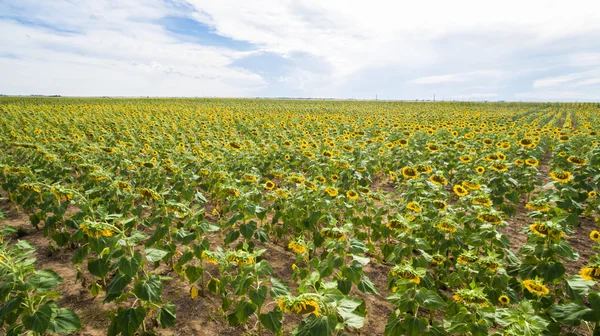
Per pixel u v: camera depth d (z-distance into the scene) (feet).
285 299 11.35
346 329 17.08
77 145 47.60
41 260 23.04
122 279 13.97
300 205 23.61
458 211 24.41
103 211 21.01
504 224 18.01
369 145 50.93
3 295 12.19
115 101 258.16
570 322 12.07
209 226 18.70
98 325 17.03
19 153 46.60
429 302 13.52
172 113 130.41
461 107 230.68
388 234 21.44
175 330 16.81
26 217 30.35
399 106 239.50
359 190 27.02
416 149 49.70
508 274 17.20
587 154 38.55
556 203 24.85
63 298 18.98
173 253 19.36
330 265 15.87
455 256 20.70
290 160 43.04
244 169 36.52
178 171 30.60
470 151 42.78
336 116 123.95
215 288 17.70
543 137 65.98
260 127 86.89
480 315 13.32
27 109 128.47
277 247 26.11
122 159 38.01
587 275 12.91
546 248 15.97
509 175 32.73
